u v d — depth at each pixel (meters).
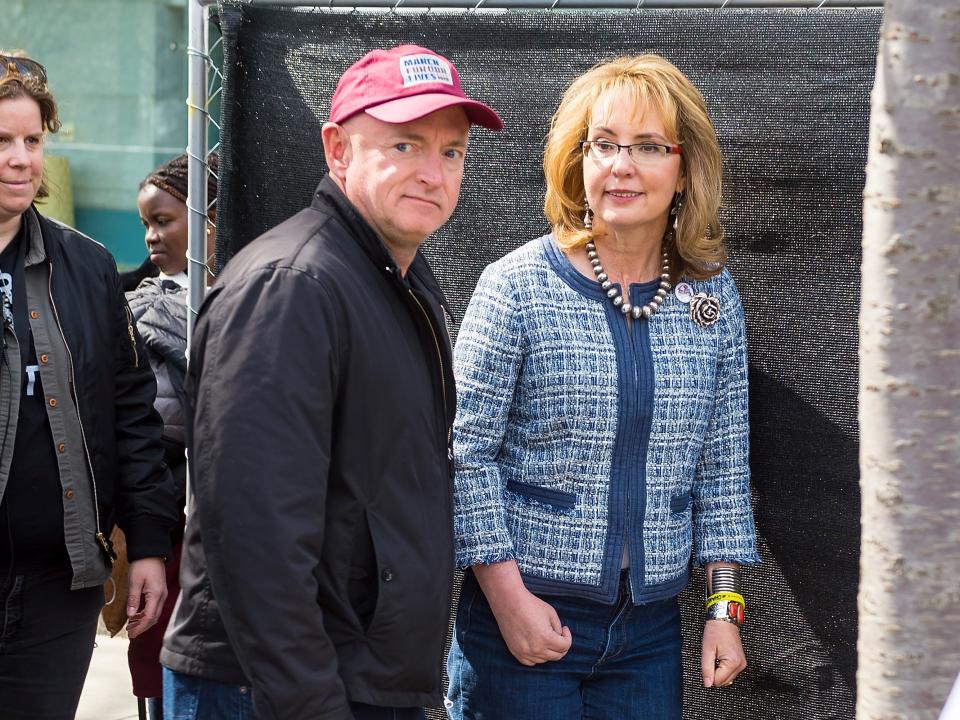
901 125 1.28
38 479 2.47
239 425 1.71
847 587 2.55
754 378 2.61
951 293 1.28
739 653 2.46
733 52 2.55
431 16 2.75
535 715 2.33
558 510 2.31
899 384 1.30
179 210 3.47
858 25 2.46
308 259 1.82
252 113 2.87
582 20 2.65
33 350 2.48
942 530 1.31
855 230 2.49
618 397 2.29
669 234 2.43
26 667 2.51
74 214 5.86
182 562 1.93
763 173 2.55
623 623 2.34
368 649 1.85
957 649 1.33
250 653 1.70
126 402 2.73
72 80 5.86
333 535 1.83
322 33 2.81
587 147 2.35
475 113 1.98
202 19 2.82
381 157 1.91
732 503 2.48
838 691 2.58
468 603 2.44
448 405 2.02
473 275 2.78
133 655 3.16
